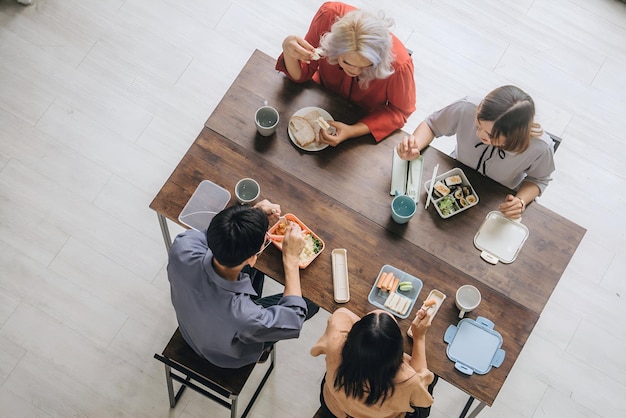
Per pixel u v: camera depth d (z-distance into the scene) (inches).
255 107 101.8
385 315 76.2
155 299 126.3
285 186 97.7
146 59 143.0
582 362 125.6
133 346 122.5
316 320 126.4
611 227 135.7
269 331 83.1
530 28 150.2
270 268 92.3
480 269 95.1
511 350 91.0
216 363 92.6
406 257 95.0
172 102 140.7
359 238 95.7
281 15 148.4
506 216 97.7
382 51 92.2
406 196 96.1
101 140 136.3
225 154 98.6
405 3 150.3
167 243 109.8
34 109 137.3
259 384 121.3
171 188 96.0
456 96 144.4
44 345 120.7
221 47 145.4
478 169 104.1
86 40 143.3
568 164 140.1
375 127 101.3
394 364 75.5
